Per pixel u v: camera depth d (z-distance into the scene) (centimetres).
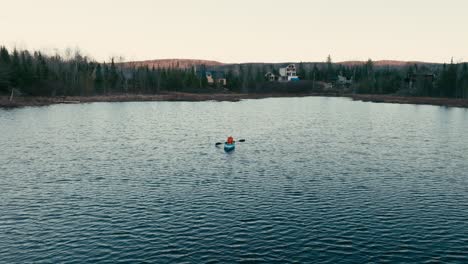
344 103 17100
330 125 9775
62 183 4538
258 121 10500
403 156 6100
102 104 15275
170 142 7238
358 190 4325
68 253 2841
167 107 14475
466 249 2928
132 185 4478
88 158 5831
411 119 11019
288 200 3981
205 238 3088
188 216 3538
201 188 4375
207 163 5581
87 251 2870
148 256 2795
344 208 3759
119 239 3067
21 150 6312
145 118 10875
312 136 8062
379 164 5562
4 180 4628
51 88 16138
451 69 18200
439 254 2848
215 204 3853
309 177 4856
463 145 7025
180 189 4334
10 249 2897
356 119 11062
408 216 3566
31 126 8869
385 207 3794
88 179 4712
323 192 4247
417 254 2845
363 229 3272
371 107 15075
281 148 6738
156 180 4691
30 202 3888
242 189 4344
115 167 5309
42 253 2841
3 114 10969
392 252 2872
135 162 5612
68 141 7181
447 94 18250
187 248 2916
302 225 3344
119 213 3606
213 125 9619
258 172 5088
